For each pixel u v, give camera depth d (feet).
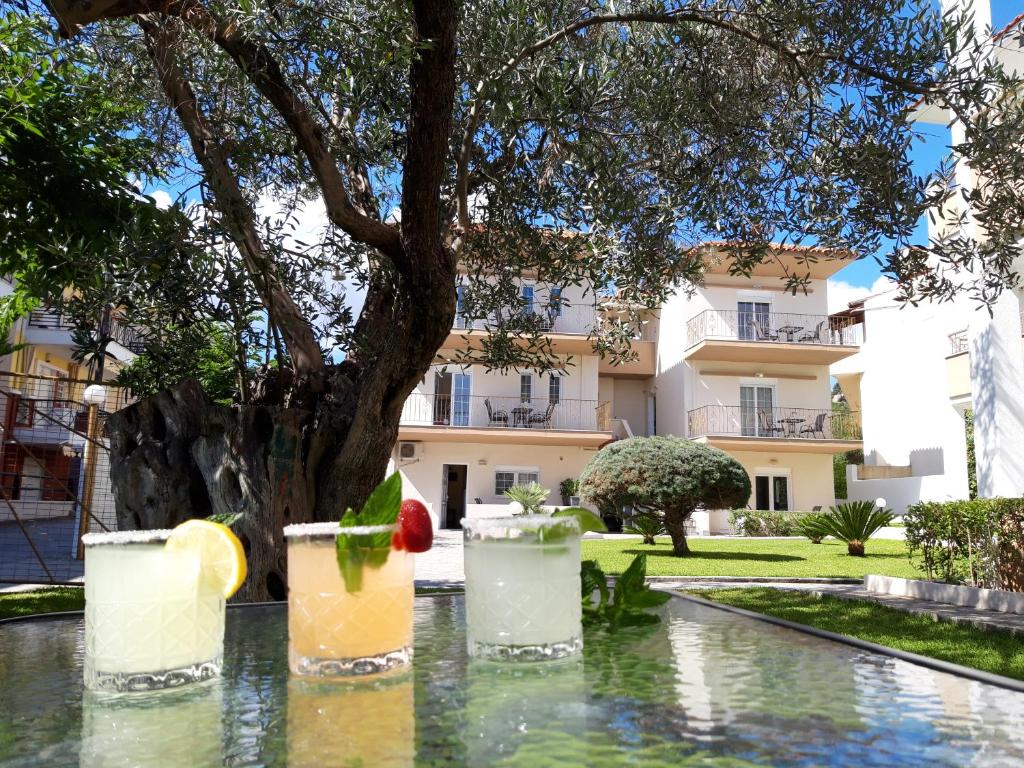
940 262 13.17
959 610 19.74
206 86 11.25
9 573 25.38
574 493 62.75
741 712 2.37
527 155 14.82
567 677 2.88
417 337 12.68
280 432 13.08
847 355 64.49
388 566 3.01
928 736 2.13
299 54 11.75
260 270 12.41
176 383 14.40
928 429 63.62
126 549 2.84
